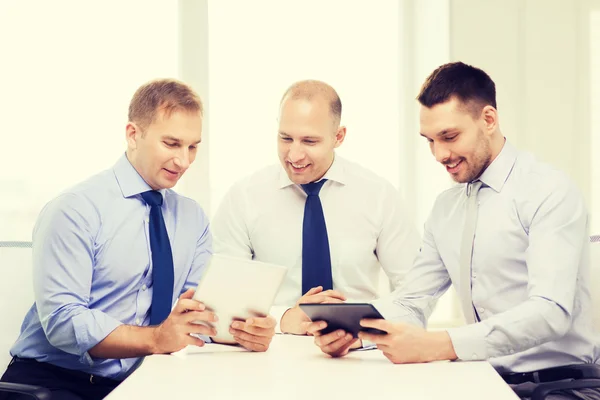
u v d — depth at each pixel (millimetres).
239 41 3930
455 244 2355
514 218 2221
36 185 3752
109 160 3809
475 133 2186
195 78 3908
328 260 2904
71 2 3809
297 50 3957
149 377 1720
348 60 3980
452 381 1654
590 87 3910
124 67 3838
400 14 4016
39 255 2301
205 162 3896
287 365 1878
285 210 3016
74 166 3783
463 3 3883
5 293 2406
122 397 1511
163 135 2357
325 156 2799
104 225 2398
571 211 2111
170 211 2555
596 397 1902
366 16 3992
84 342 2174
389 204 3035
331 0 3977
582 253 2184
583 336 2170
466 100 2168
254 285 1991
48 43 3787
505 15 3891
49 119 3771
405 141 4035
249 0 3938
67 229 2312
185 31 3898
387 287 3105
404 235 3037
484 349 1908
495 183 2256
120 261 2414
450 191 2418
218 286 1997
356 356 2020
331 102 2781
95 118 3803
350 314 1887
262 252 3029
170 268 2455
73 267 2305
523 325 1938
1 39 3754
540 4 3891
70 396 2201
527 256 2141
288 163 2797
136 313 2451
